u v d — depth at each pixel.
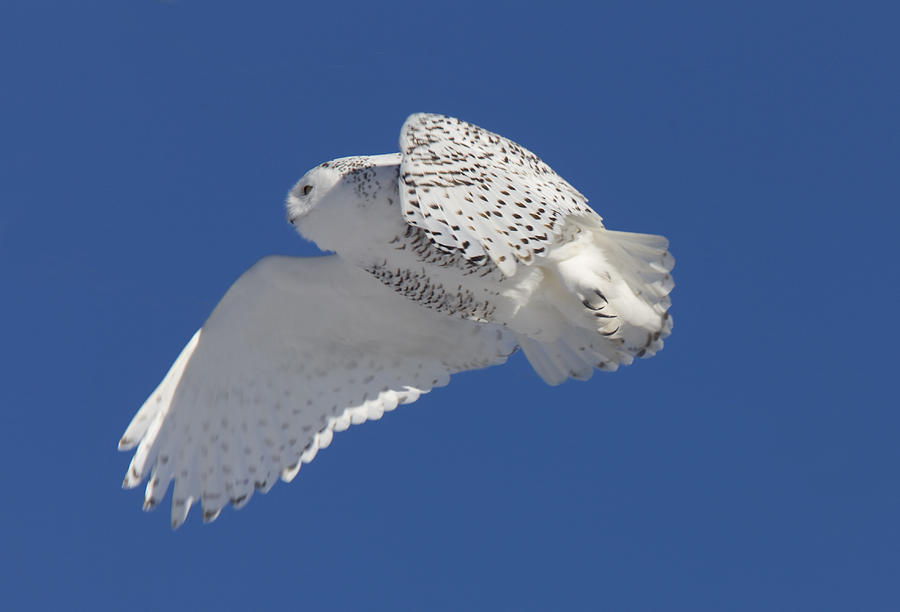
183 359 11.70
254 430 11.84
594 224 10.27
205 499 11.66
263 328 11.71
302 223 10.52
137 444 11.62
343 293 11.50
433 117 9.84
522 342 11.57
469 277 10.59
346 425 11.83
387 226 10.27
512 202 9.70
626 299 10.59
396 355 11.89
